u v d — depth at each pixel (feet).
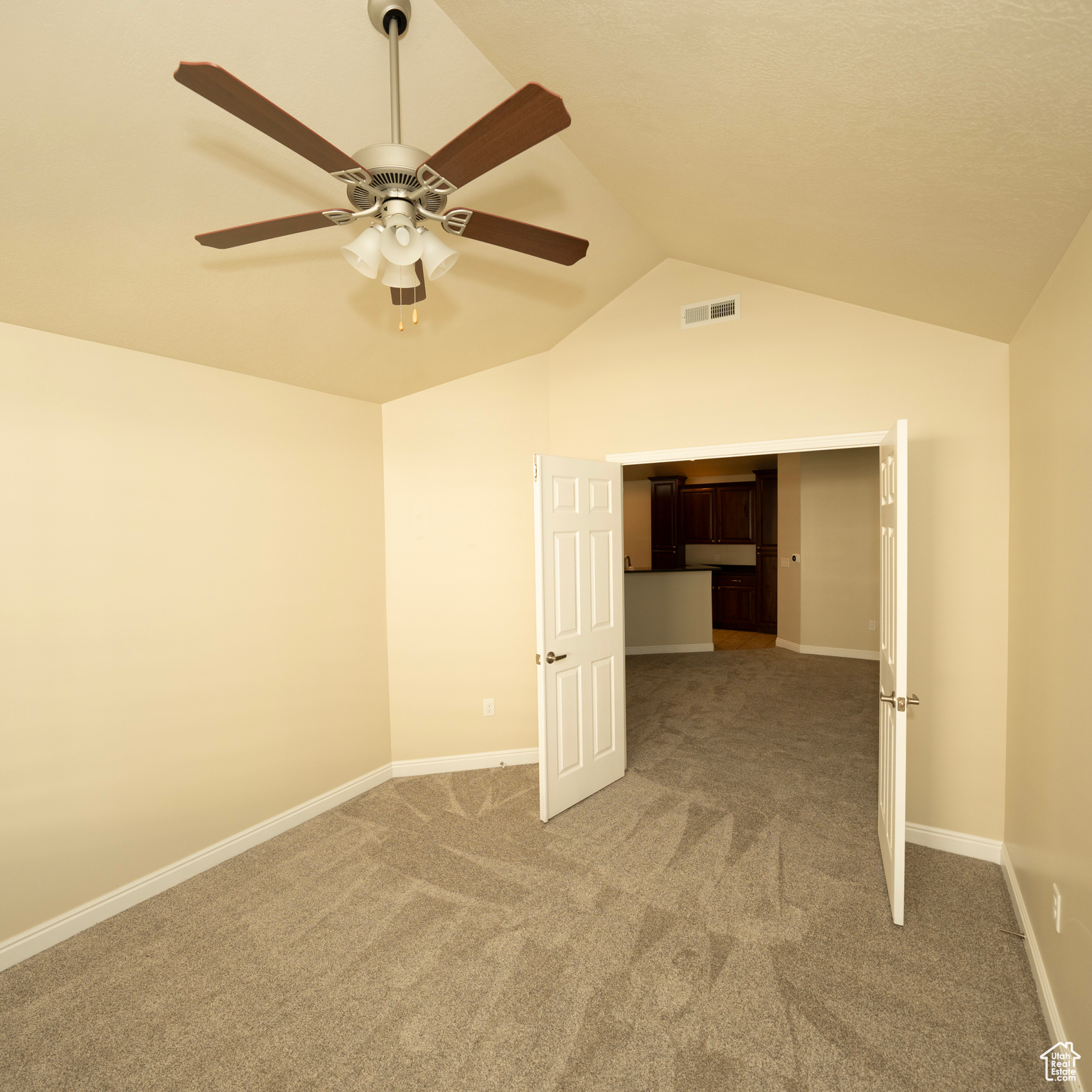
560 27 5.04
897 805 7.54
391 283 5.48
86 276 6.66
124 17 4.44
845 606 22.71
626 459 12.17
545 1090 5.48
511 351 12.30
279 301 8.22
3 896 7.15
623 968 6.95
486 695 12.79
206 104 5.24
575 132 7.01
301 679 10.66
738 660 22.49
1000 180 4.94
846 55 4.12
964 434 9.32
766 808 10.78
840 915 7.84
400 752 12.53
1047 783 6.60
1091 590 5.25
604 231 9.71
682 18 4.34
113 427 8.13
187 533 8.98
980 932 7.51
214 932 7.69
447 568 12.59
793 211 7.17
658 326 11.82
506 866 9.05
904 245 6.93
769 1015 6.25
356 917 7.92
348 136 6.21
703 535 30.63
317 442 10.98
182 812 8.93
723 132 5.84
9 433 7.19
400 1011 6.38
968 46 3.65
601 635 11.60
